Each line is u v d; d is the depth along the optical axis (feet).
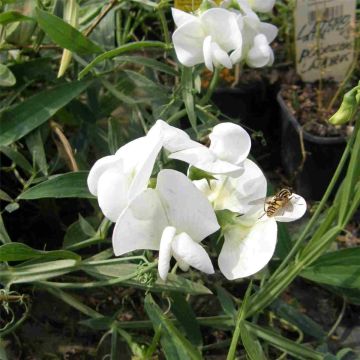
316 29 0.92
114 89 0.79
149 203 0.45
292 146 0.92
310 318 0.74
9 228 0.82
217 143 0.48
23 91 0.84
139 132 0.80
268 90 1.00
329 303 0.78
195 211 0.46
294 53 1.01
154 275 0.62
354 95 0.54
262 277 0.73
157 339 0.60
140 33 1.13
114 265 0.65
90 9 0.87
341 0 0.91
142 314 0.75
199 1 0.78
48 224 0.83
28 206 0.84
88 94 0.81
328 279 0.68
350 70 0.92
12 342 0.71
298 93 0.95
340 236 0.85
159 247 0.47
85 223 0.67
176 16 0.65
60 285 0.65
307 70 0.96
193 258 0.45
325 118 0.90
